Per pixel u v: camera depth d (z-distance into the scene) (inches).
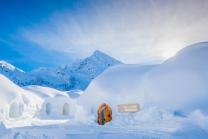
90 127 493.0
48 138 359.6
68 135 378.9
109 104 615.8
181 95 494.6
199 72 502.0
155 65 687.7
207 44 585.6
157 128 414.6
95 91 665.6
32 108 883.4
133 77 648.4
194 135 356.8
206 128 388.5
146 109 517.3
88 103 667.4
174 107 488.4
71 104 974.4
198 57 545.6
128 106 560.4
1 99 724.7
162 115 477.4
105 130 431.8
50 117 908.6
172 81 529.3
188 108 461.7
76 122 609.0
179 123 421.1
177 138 337.7
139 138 336.5
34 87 1262.3
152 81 564.7
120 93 611.5
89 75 6451.8
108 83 666.2
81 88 5679.1
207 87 471.2
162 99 520.7
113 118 559.2
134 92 587.2
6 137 386.6
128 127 453.7
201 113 419.2
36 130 458.3
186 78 508.7
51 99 995.3
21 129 484.4
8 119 706.8
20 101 795.4
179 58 585.3
